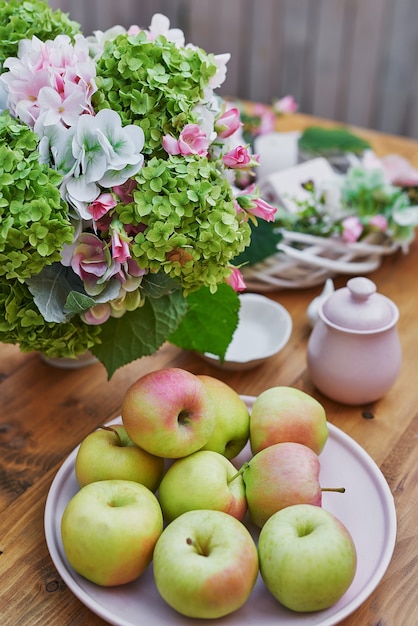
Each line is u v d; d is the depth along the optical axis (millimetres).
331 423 825
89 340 747
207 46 2334
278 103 1372
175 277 699
